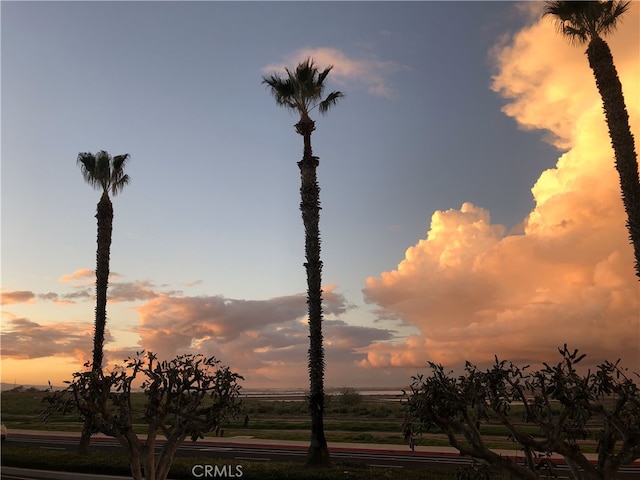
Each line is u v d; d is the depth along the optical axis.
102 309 24.05
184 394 12.19
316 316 20.22
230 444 28.53
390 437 30.19
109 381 11.36
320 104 22.92
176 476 17.23
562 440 7.26
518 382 7.39
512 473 7.31
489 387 7.39
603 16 17.75
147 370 11.59
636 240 15.61
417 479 15.48
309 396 19.36
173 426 12.16
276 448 26.38
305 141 22.39
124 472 18.06
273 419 46.75
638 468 18.47
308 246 21.14
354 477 15.96
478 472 7.65
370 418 45.16
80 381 11.16
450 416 7.41
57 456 21.09
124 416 11.45
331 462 19.31
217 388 11.73
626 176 16.09
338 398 70.62
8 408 70.06
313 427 18.89
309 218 21.50
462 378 7.57
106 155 25.64
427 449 24.73
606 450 7.33
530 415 7.33
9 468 19.88
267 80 22.94
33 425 44.66
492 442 25.61
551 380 7.12
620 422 7.06
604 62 17.20
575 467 7.54
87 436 22.02
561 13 18.11
